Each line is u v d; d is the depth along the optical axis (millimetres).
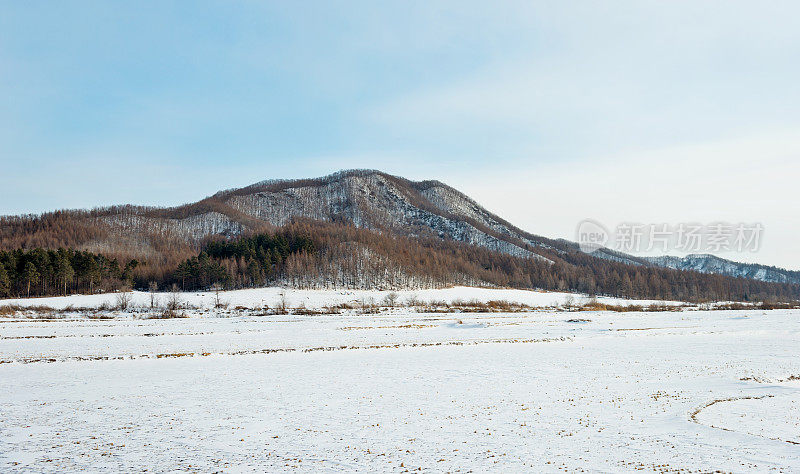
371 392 29766
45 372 36656
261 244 197875
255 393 29344
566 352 49812
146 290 154625
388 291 160625
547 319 97250
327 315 104438
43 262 129750
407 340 61094
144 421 22797
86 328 72688
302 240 198250
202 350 50781
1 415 23812
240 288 157125
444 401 27344
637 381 33938
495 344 56812
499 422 22797
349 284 169375
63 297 121500
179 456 17781
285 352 48906
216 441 19688
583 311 127188
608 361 43594
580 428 21766
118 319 90000
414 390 30438
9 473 15891
